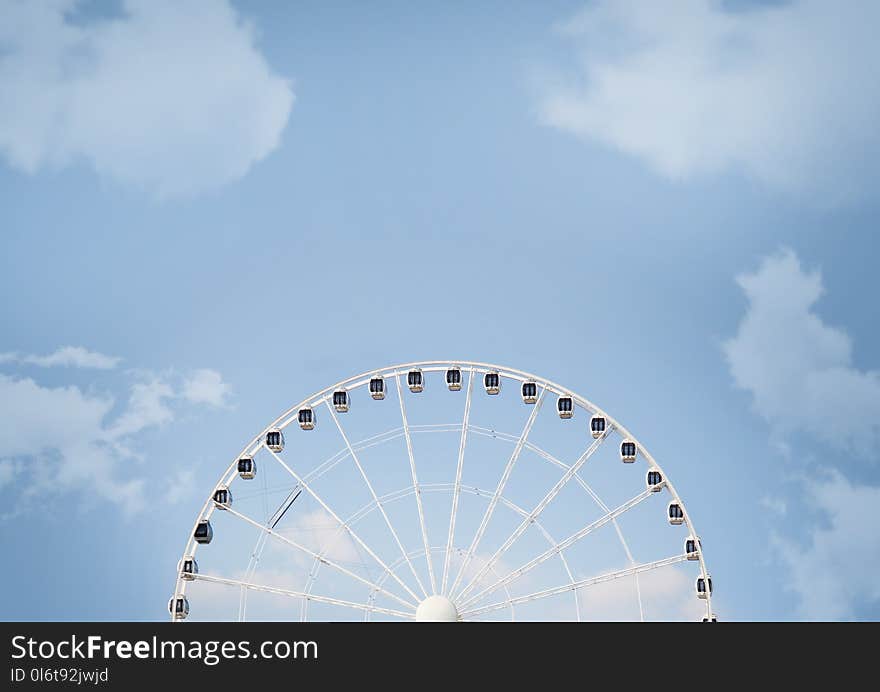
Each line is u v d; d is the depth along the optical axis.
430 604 93.19
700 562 94.56
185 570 96.06
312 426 100.06
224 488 97.62
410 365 100.62
